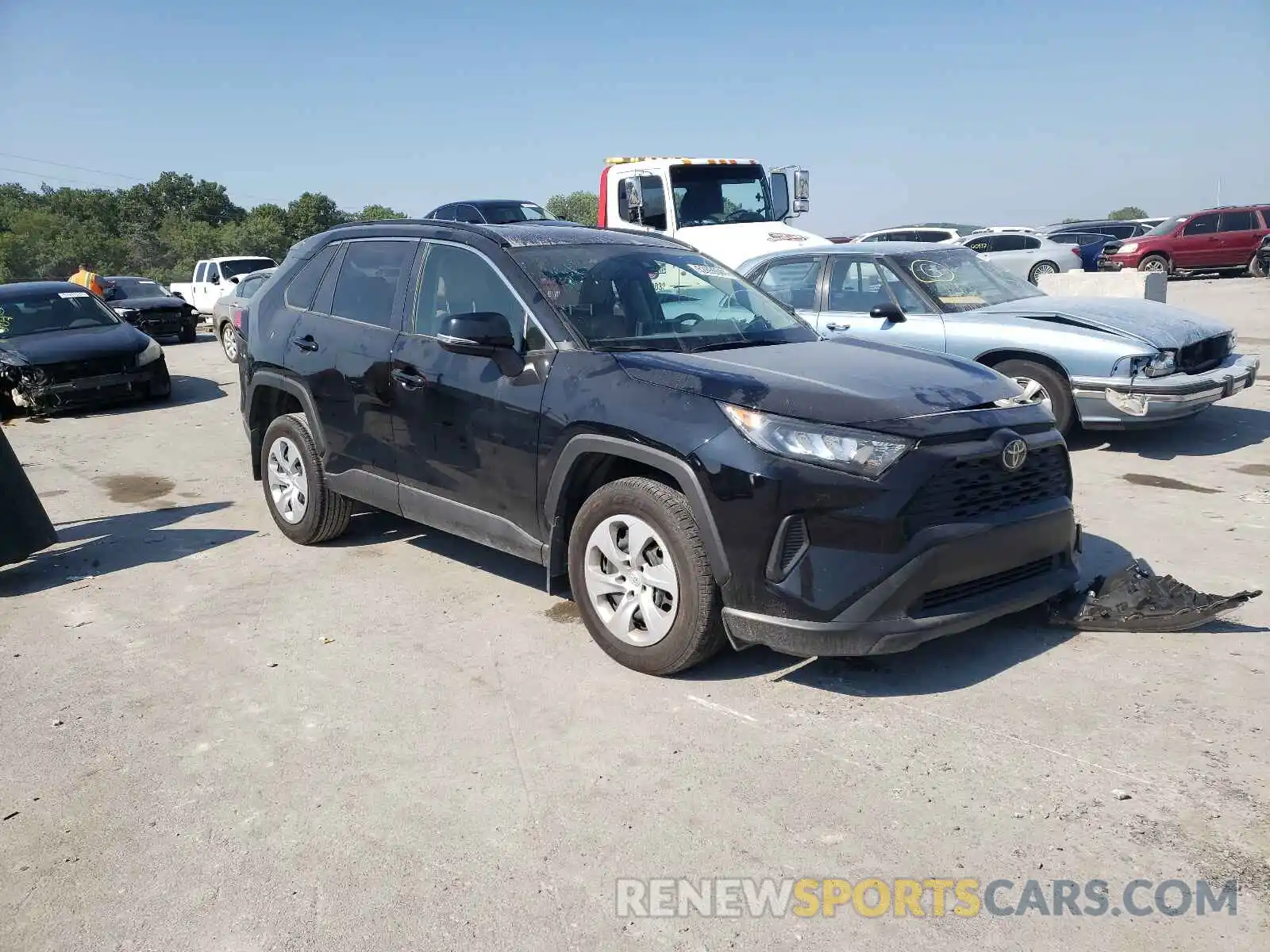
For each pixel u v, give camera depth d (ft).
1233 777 10.27
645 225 45.73
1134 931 8.17
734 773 10.72
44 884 9.29
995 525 12.05
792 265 28.55
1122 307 25.61
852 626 11.44
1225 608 13.14
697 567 12.20
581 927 8.48
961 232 88.99
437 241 16.43
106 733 12.14
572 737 11.62
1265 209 80.89
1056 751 10.89
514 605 16.01
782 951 8.13
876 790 10.28
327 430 17.94
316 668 13.82
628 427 12.65
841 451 11.44
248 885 9.16
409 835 9.84
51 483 26.30
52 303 41.16
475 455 14.96
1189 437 26.63
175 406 39.27
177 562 18.80
